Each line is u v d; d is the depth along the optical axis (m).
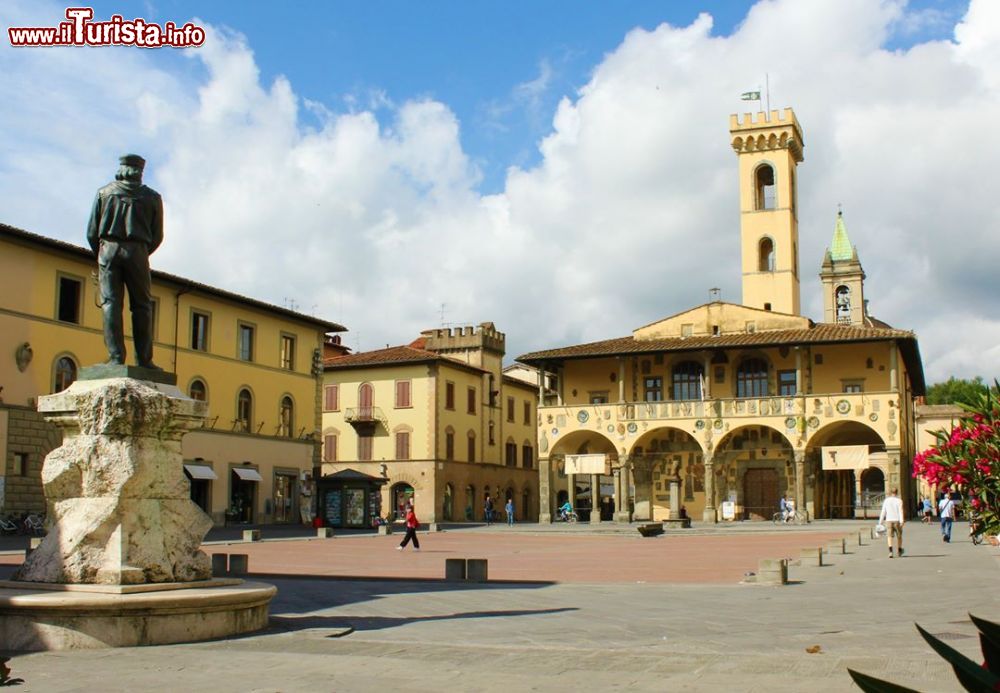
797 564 28.44
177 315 58.00
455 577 24.17
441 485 80.94
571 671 11.12
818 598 19.55
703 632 14.61
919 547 36.28
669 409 67.31
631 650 12.61
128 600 12.38
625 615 16.80
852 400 63.06
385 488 81.50
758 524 60.97
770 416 64.69
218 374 60.78
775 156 80.62
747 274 80.00
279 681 10.45
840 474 69.75
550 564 30.98
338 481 63.28
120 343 14.48
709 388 68.19
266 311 65.12
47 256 49.91
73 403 13.59
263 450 63.72
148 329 14.84
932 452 10.04
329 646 12.70
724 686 10.18
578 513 85.38
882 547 36.62
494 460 90.62
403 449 81.38
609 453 72.81
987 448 9.59
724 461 68.88
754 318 70.50
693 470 70.00
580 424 69.44
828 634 14.31
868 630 14.70
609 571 27.92
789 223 79.62
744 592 20.97
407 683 10.40
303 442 67.69
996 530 9.59
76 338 51.16
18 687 10.01
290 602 18.83
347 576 24.38
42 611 12.22
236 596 13.45
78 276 51.72
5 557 32.16
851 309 123.00
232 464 60.81
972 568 26.70
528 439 98.38
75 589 12.91
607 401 71.88
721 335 70.62
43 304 49.50
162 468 13.80
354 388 83.94
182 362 58.03
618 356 69.19
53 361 49.78
